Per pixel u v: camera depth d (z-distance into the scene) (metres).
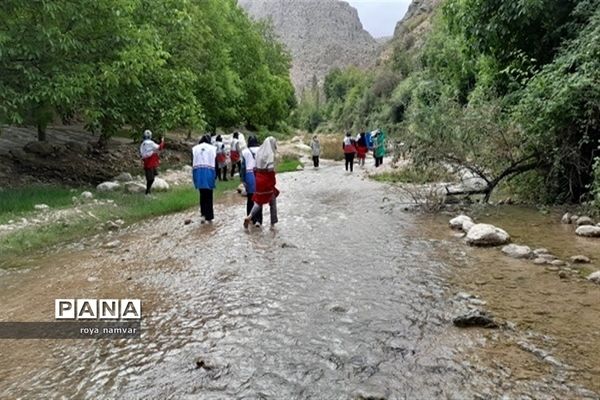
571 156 9.95
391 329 4.56
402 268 6.57
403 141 11.81
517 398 3.29
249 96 41.75
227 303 5.45
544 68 10.23
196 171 10.47
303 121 118.69
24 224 9.39
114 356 4.25
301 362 3.97
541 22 12.02
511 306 4.98
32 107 14.84
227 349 4.27
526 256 6.80
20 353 4.39
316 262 7.04
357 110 80.62
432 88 24.08
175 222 10.86
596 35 9.16
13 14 12.12
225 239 8.84
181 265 7.13
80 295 5.89
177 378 3.80
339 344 4.28
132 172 18.84
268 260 7.22
